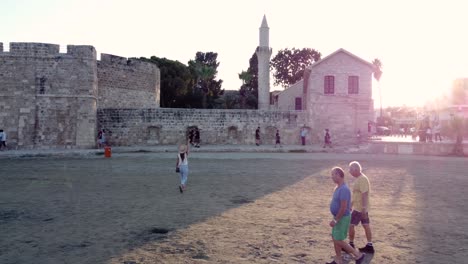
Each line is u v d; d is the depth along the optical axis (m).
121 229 10.13
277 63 77.56
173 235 9.59
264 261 7.82
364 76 41.47
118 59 43.44
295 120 41.50
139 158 28.88
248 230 10.05
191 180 18.44
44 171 21.52
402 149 34.12
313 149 35.50
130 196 14.55
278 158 29.25
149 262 7.74
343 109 41.25
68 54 34.41
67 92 34.25
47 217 11.39
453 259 7.98
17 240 9.22
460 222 11.03
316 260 7.89
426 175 20.77
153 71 49.62
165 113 39.44
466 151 33.25
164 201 13.66
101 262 7.75
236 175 20.16
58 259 7.94
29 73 33.50
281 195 14.86
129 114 38.66
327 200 13.96
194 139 38.47
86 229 10.14
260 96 54.56
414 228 10.39
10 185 16.95
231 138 40.97
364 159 29.20
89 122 34.78
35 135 33.44
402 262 7.79
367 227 8.37
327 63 41.25
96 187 16.48
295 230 10.08
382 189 16.41
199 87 79.94
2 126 32.88
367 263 7.71
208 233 9.77
